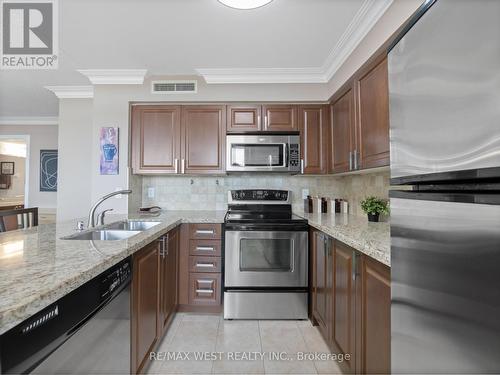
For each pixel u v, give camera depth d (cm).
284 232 232
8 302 60
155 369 167
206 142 275
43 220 429
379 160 172
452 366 57
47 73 271
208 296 245
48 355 70
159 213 275
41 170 441
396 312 78
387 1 157
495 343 48
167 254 202
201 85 271
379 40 170
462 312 55
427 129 67
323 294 195
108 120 271
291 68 256
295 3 165
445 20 61
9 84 301
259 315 232
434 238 63
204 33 199
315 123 276
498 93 49
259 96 270
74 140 332
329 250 181
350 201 283
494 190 54
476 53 53
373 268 120
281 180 311
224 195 310
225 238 234
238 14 177
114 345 109
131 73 264
